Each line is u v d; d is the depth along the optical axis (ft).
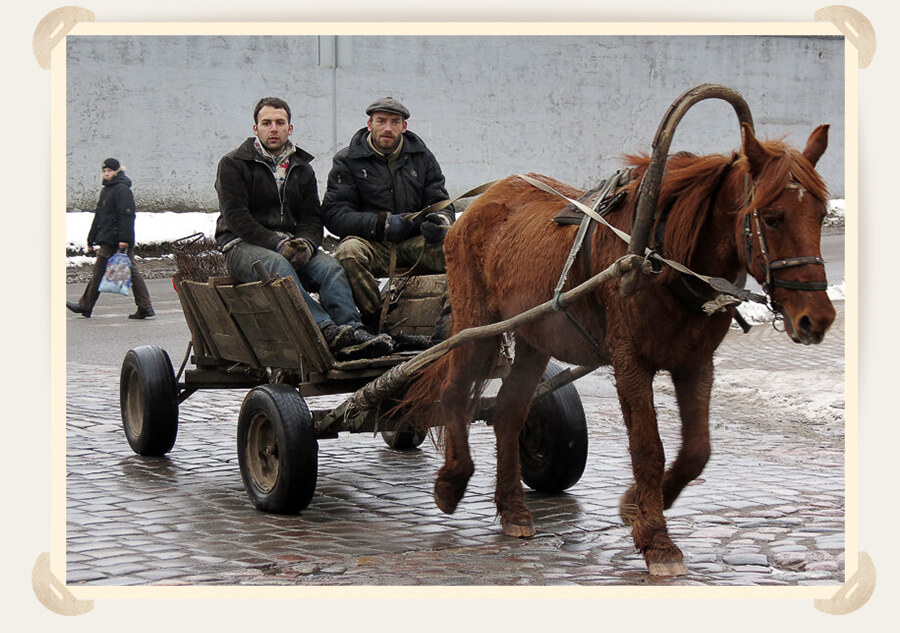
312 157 23.93
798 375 36.35
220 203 23.00
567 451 21.80
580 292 16.67
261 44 61.77
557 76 66.23
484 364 20.36
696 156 16.84
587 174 67.77
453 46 64.13
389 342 20.94
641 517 16.99
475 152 65.26
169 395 25.32
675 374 17.40
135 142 60.85
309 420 20.43
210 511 21.21
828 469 25.08
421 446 27.63
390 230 22.97
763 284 14.92
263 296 21.44
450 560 18.07
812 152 15.47
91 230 46.62
